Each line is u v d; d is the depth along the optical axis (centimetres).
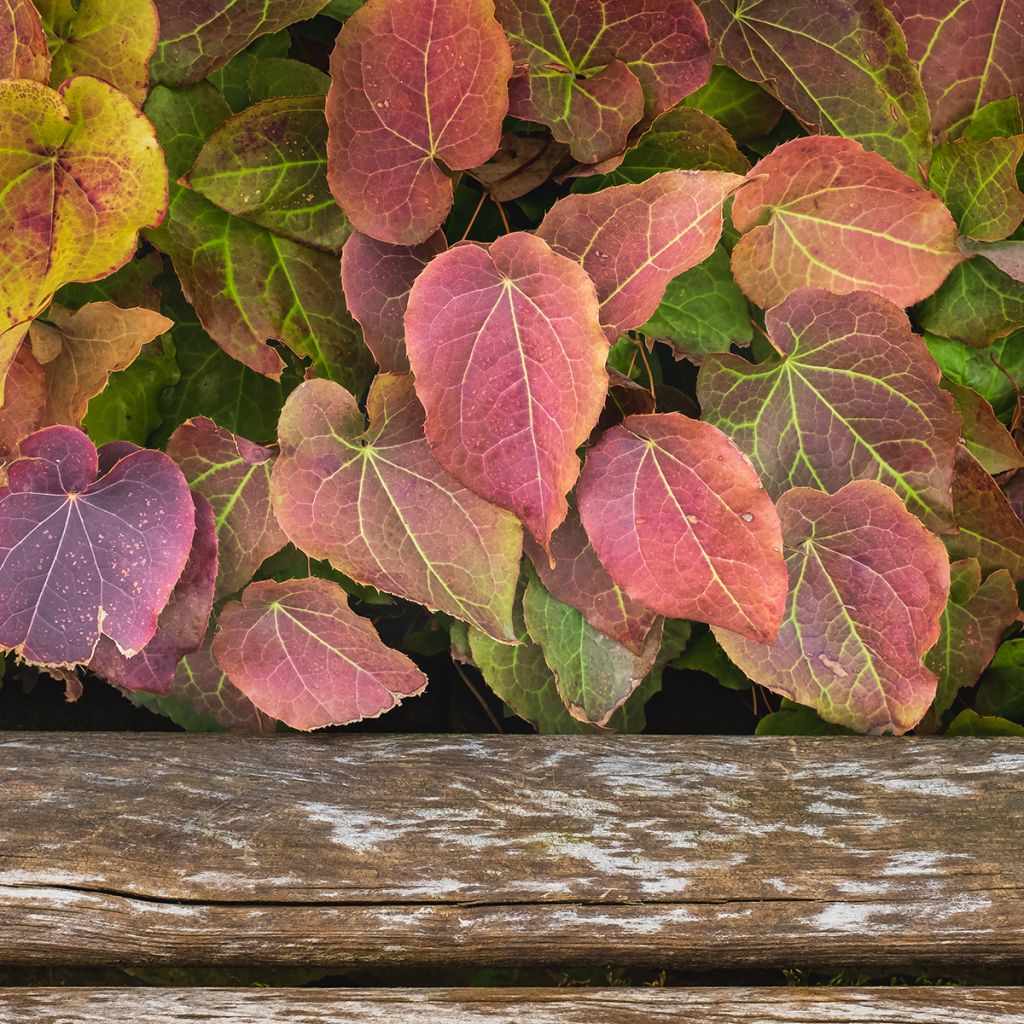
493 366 125
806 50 131
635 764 130
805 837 128
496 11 127
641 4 127
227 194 128
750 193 129
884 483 131
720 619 128
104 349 128
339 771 129
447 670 145
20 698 142
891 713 131
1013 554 134
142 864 127
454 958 128
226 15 128
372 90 125
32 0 123
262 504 130
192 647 129
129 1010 125
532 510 125
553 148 130
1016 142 132
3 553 126
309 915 127
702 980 140
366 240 127
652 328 132
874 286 131
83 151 123
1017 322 134
